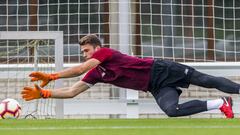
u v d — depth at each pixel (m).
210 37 31.14
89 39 18.58
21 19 31.55
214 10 31.31
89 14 30.73
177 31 30.98
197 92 30.05
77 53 30.59
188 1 31.14
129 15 29.17
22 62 29.56
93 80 18.97
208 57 31.06
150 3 30.31
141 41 30.44
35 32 25.02
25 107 27.91
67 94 18.59
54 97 18.31
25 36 24.95
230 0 31.33
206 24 31.14
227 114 18.55
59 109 24.95
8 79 28.92
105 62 18.72
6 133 16.05
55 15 31.25
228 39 31.31
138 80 18.83
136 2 29.78
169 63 18.78
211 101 18.48
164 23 30.95
